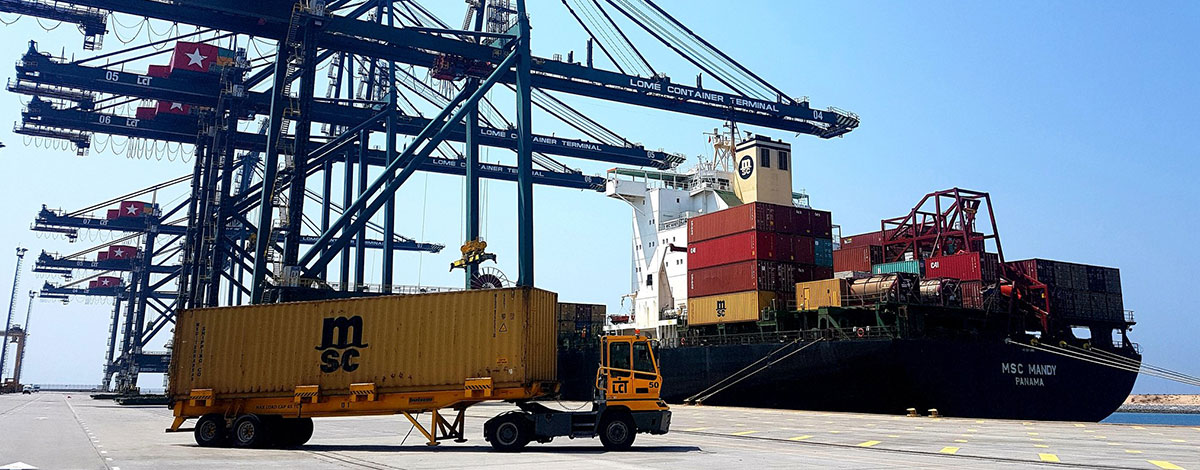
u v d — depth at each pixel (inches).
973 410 1552.7
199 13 2081.7
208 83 2491.4
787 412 1464.1
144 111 2832.2
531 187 2187.5
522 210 2161.7
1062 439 879.7
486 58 2293.3
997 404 1587.1
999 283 1736.0
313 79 2092.8
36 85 2571.4
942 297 1599.4
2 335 4749.0
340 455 730.2
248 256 2310.5
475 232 2277.3
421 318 832.3
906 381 1478.8
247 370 864.9
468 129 2365.9
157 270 3865.7
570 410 849.5
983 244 1886.1
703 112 2679.6
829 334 1579.7
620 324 2442.2
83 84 2351.1
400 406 816.9
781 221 1756.9
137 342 3750.0
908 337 1510.8
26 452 751.1
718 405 1739.7
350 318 852.0
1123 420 4033.0
